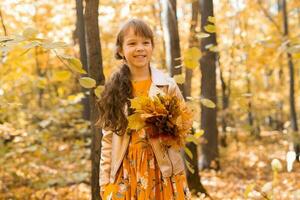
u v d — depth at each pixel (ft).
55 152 23.73
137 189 8.87
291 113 40.81
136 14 30.17
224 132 43.32
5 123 16.39
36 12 31.14
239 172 27.94
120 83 9.12
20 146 20.61
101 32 34.53
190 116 8.86
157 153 8.81
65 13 34.14
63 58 8.73
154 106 8.55
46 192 20.66
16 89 23.09
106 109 9.14
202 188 18.53
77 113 25.91
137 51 9.09
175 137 8.65
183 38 30.27
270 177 25.04
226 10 46.50
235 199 19.34
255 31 53.57
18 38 8.50
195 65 11.81
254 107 55.47
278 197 17.35
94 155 12.25
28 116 23.88
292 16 56.54
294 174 25.11
